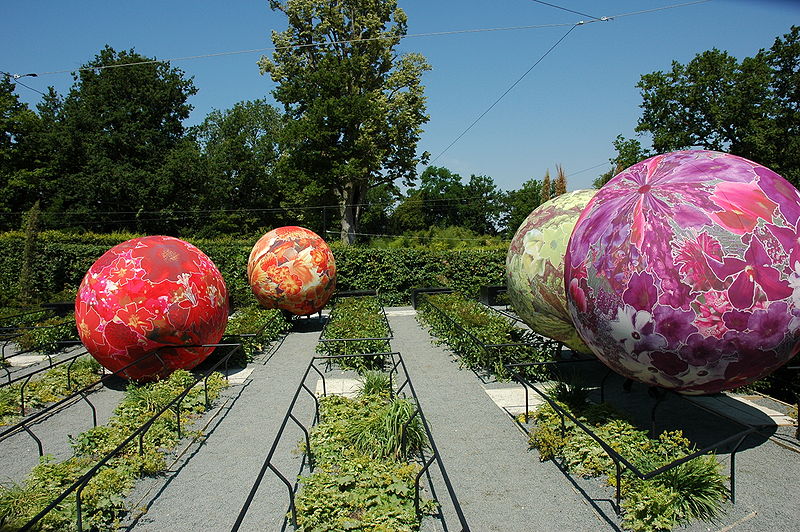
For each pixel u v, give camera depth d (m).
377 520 5.08
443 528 5.14
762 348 5.48
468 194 74.00
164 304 9.07
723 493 5.48
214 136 61.12
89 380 10.50
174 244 9.84
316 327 16.17
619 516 5.24
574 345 8.89
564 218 8.27
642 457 5.93
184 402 8.51
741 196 5.59
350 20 37.22
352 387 9.77
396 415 6.64
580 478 6.02
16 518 5.12
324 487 5.60
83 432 7.30
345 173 34.53
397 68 37.53
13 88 37.62
